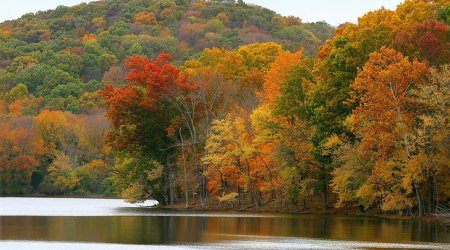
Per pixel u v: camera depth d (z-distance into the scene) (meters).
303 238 48.09
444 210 62.50
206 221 64.00
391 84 61.94
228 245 43.88
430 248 43.00
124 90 90.69
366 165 66.81
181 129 92.06
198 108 91.75
